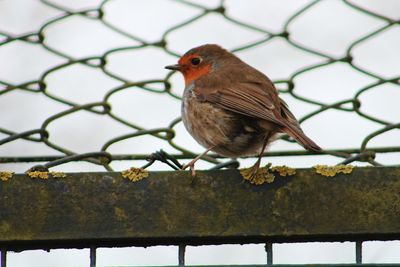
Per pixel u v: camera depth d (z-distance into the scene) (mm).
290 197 8961
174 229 8906
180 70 12375
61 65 12938
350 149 11188
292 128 9766
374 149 11117
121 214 8969
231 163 10875
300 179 9008
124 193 9016
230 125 10742
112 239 8953
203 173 9055
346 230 8852
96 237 8898
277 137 10727
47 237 8906
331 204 8922
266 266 8711
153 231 8906
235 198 8977
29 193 9016
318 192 8961
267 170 9047
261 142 10773
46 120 11750
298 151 11125
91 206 8984
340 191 8953
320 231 8852
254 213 8938
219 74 11305
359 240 8969
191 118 11117
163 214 8945
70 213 8969
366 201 8914
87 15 13570
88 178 9055
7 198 9000
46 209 8984
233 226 8906
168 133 11758
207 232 8898
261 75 11406
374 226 8844
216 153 11672
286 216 8922
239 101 10609
